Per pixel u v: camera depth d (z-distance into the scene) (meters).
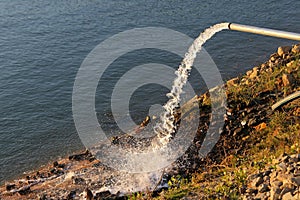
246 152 15.61
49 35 43.56
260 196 9.88
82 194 17.41
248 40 38.44
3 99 32.06
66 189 18.34
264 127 16.55
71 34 43.62
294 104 16.83
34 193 19.17
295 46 22.97
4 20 47.12
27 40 42.53
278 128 15.81
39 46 41.16
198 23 45.03
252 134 16.58
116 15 47.78
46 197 18.12
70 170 20.52
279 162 11.08
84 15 48.09
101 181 18.06
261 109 17.83
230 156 15.53
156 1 51.09
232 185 11.21
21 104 31.25
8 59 38.56
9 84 34.31
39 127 27.86
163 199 11.99
